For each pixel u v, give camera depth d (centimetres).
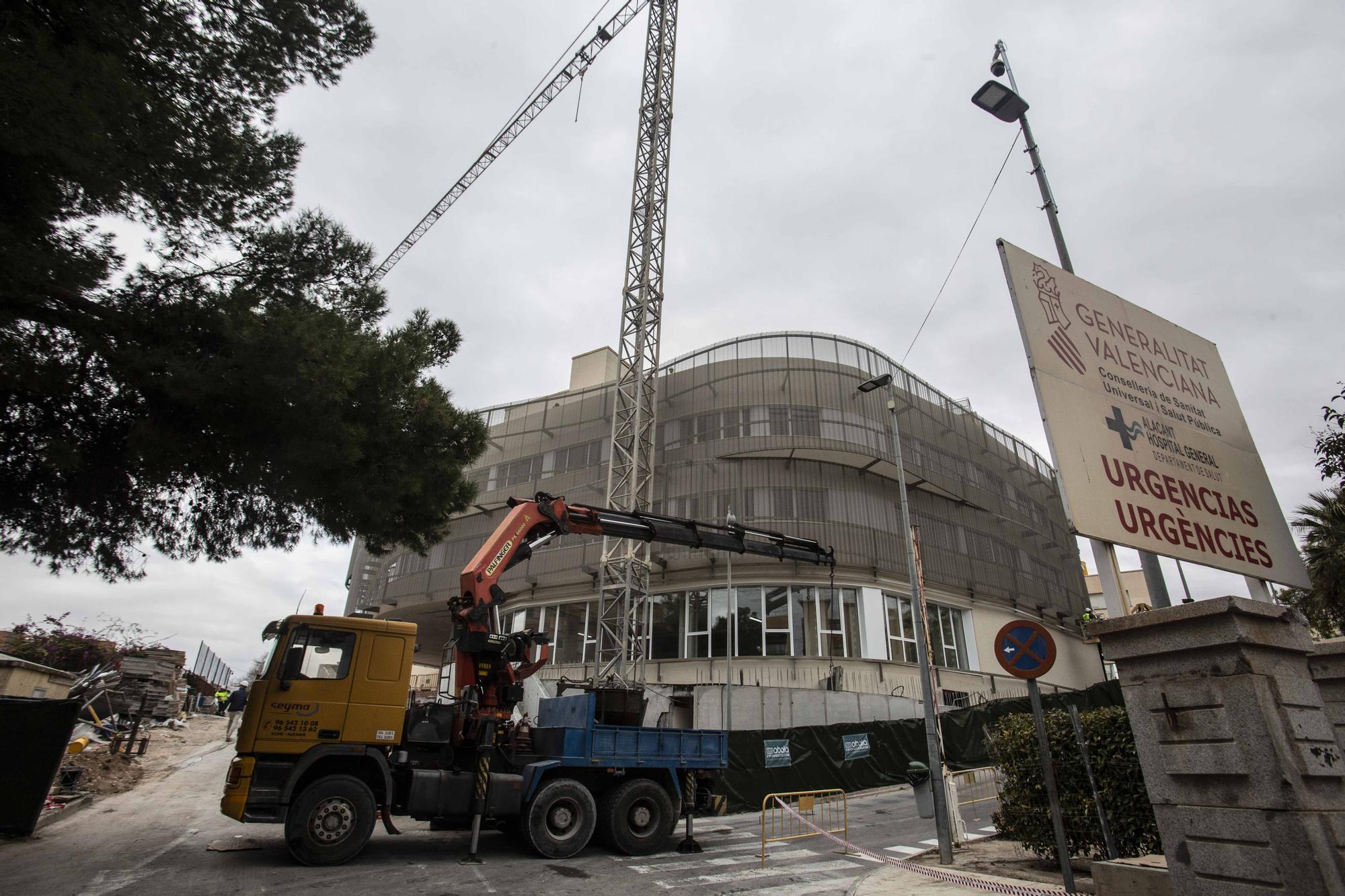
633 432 3155
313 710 949
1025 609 3512
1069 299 693
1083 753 783
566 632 3148
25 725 973
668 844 1156
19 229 609
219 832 1089
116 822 1132
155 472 799
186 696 3086
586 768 1087
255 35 742
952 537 3266
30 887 729
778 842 1204
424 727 1027
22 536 829
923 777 1238
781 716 2353
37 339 697
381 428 897
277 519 976
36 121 532
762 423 3039
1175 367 751
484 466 3772
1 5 571
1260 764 417
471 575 1114
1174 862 454
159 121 659
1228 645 443
